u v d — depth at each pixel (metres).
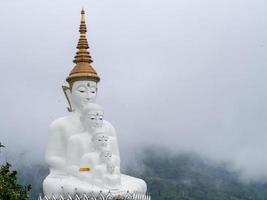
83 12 42.78
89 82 40.53
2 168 38.06
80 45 41.72
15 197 35.72
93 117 39.19
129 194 36.84
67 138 39.66
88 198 36.22
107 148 38.22
